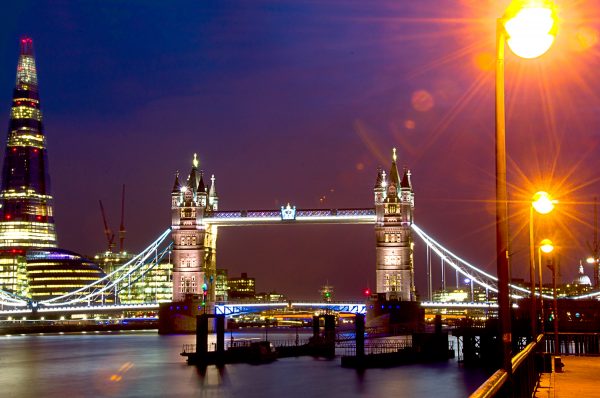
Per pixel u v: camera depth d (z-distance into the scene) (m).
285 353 186.12
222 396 124.06
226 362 172.12
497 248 24.64
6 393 131.62
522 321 133.25
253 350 175.12
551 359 54.94
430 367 158.75
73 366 175.12
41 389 136.75
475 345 173.12
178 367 166.50
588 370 56.41
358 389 128.38
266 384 136.50
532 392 41.28
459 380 138.12
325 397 120.56
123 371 161.50
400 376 144.25
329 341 196.00
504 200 24.28
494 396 18.70
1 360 192.25
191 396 124.81
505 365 24.20
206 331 173.12
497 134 24.30
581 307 156.62
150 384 139.88
